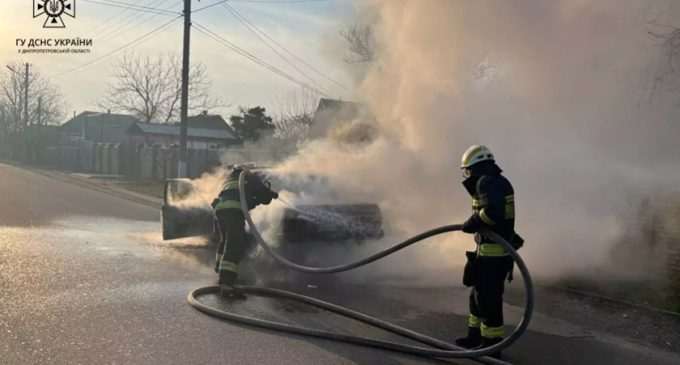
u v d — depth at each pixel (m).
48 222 11.71
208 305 5.79
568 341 4.99
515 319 5.59
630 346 4.90
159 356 4.31
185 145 20.84
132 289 6.29
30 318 5.09
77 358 4.20
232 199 6.57
